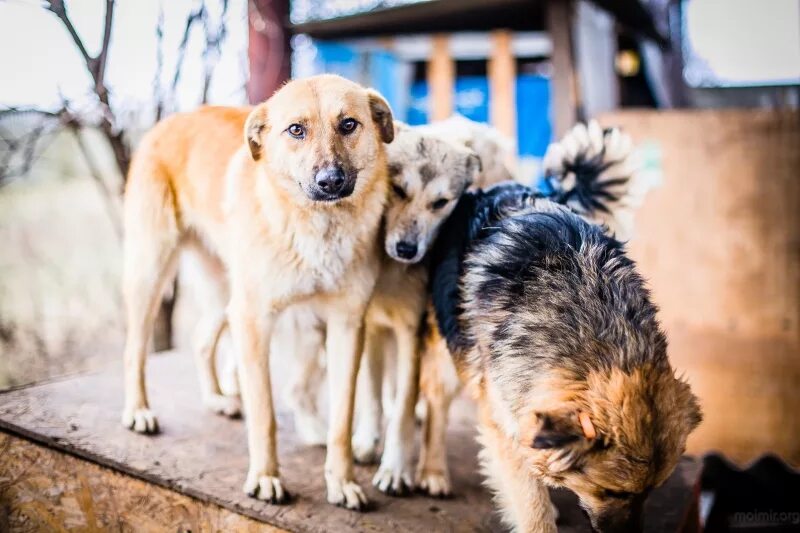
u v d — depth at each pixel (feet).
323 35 9.12
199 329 4.91
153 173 4.50
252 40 6.93
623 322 3.27
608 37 10.14
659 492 4.16
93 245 7.66
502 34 9.31
